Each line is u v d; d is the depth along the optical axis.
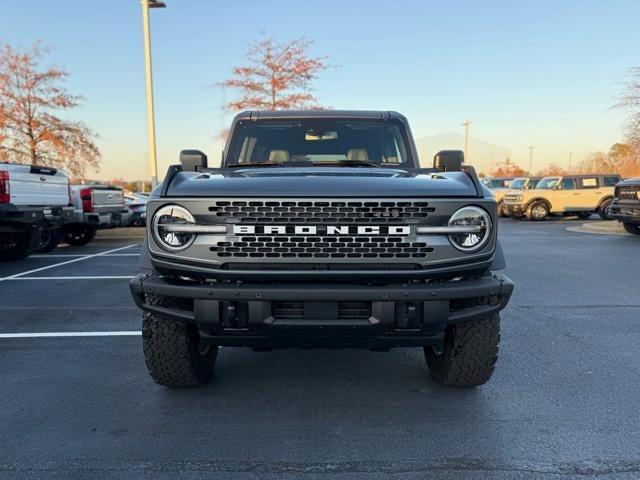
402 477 2.64
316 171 3.66
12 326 5.52
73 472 2.69
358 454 2.87
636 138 21.06
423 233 2.94
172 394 3.70
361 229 2.91
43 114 22.16
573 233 16.31
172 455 2.86
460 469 2.71
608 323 5.54
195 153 4.22
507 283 3.11
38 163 22.27
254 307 2.91
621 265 9.55
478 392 3.72
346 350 4.73
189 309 3.16
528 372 4.11
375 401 3.58
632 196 14.42
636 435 3.07
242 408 3.47
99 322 5.68
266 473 2.68
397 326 2.96
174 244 2.98
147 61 15.66
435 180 3.19
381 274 2.90
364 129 4.77
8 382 3.94
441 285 2.95
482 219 3.00
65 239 13.48
